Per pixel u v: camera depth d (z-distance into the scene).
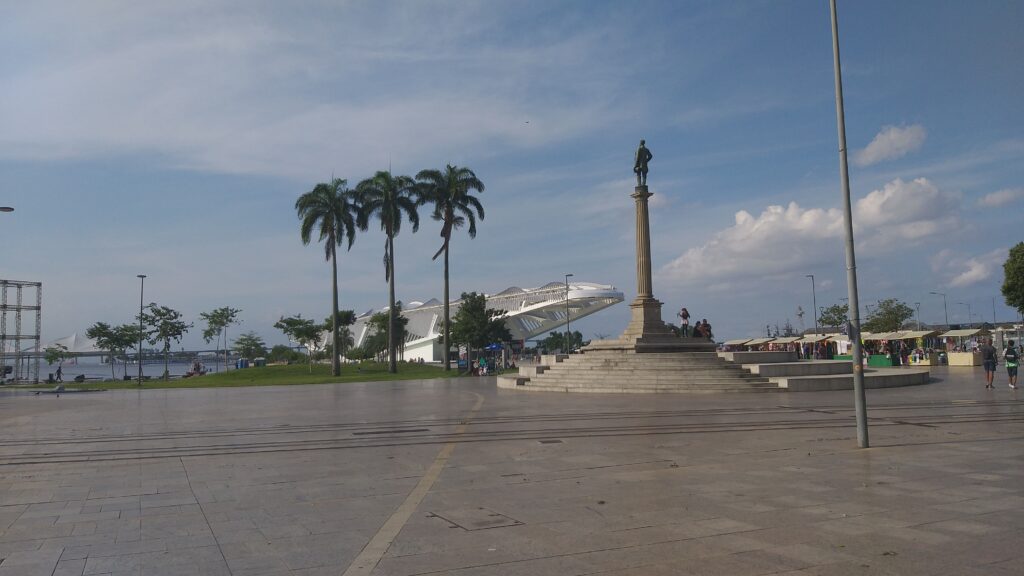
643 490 8.92
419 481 9.91
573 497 8.60
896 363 51.56
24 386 55.06
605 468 10.63
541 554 6.22
